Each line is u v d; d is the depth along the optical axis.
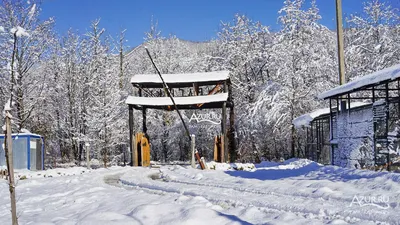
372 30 30.42
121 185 13.49
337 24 19.08
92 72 35.50
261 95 28.77
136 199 9.25
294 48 28.92
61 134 36.12
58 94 35.88
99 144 31.36
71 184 14.04
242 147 31.61
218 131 34.66
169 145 38.00
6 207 9.77
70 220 7.40
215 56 36.94
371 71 27.30
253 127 30.58
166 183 12.90
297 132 28.97
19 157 20.80
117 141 31.98
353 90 14.59
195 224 6.46
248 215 7.14
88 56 36.88
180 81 25.42
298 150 29.34
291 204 7.58
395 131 13.54
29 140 20.92
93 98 32.31
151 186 12.19
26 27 24.59
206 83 26.12
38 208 9.41
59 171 19.78
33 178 17.80
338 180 10.49
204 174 15.38
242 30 34.78
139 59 41.56
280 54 28.94
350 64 29.55
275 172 14.64
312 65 28.83
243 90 32.62
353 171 11.42
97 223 6.85
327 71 29.25
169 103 24.89
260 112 29.31
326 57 29.56
